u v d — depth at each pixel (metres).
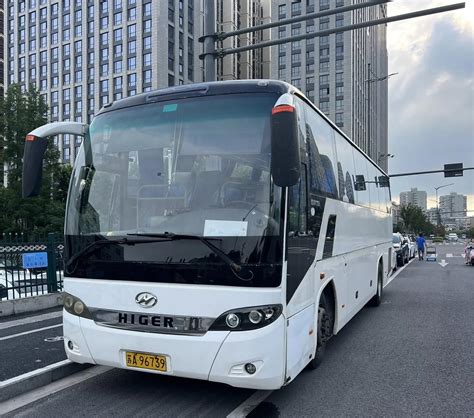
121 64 88.06
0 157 43.81
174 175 4.47
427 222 109.50
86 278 4.60
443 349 6.91
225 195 4.23
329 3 101.38
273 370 3.97
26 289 9.93
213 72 13.76
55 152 43.81
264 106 4.45
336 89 99.56
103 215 4.63
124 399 4.82
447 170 35.47
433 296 12.48
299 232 4.53
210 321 4.03
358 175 8.26
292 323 4.26
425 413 4.54
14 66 103.69
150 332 4.23
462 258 33.66
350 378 5.55
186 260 4.14
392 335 7.81
